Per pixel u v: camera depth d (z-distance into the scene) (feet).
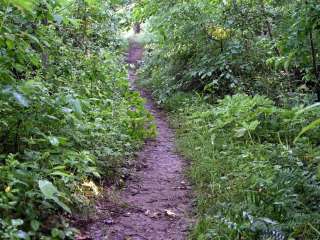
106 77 20.47
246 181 11.21
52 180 10.08
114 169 13.39
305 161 12.23
